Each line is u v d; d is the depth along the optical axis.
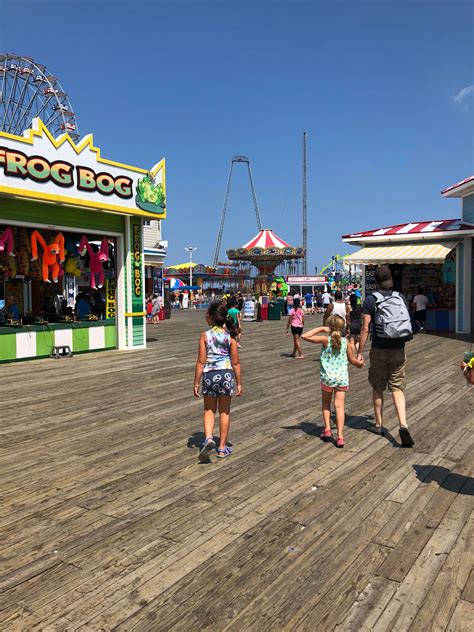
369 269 20.36
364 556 3.30
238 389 5.29
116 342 14.18
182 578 3.07
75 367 11.00
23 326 11.81
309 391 8.49
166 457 5.25
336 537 3.55
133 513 3.96
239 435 5.99
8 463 5.09
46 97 38.47
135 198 13.61
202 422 6.59
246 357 12.65
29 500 4.21
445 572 3.10
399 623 2.65
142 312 14.45
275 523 3.77
